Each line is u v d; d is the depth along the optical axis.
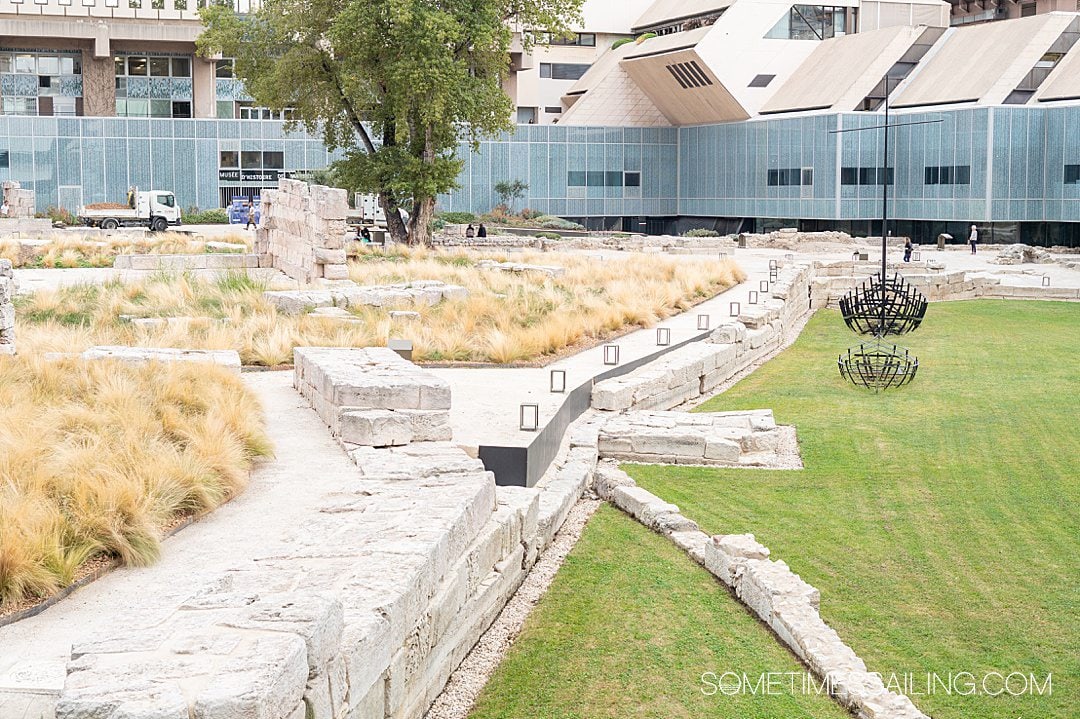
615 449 17.58
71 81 81.56
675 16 92.31
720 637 10.48
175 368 15.09
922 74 77.44
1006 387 24.12
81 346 18.55
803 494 15.67
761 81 83.44
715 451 17.41
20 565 8.55
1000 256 60.66
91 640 6.07
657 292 31.89
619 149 89.62
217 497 11.12
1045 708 9.34
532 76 99.31
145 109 82.44
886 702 8.85
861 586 12.10
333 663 6.57
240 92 83.75
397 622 7.61
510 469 13.65
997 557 13.02
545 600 11.29
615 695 9.23
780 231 72.19
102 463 10.52
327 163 80.56
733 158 85.25
